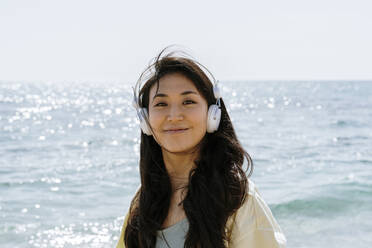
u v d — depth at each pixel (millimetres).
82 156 15938
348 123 25641
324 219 7688
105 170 13117
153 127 1884
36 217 8359
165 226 1871
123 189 10570
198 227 1737
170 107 1838
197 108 1822
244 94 74688
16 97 71812
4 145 19109
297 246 6520
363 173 11383
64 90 112000
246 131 22250
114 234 7422
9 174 12719
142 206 1925
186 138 1827
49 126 27578
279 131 22156
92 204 9219
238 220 1735
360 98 55406
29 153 16828
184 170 1943
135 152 16781
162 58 1885
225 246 1717
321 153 15086
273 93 77625
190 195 1819
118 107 48812
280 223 7586
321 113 33250
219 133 1904
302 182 10367
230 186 1771
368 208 8133
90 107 48625
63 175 12453
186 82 1826
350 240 6684
